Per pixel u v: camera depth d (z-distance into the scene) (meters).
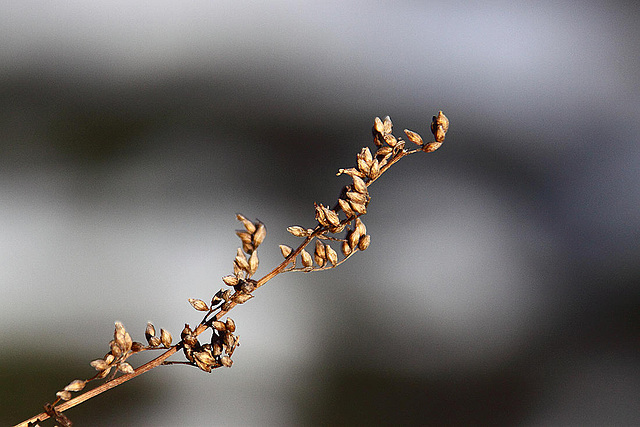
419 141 0.49
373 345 1.38
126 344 0.48
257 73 1.38
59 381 1.24
